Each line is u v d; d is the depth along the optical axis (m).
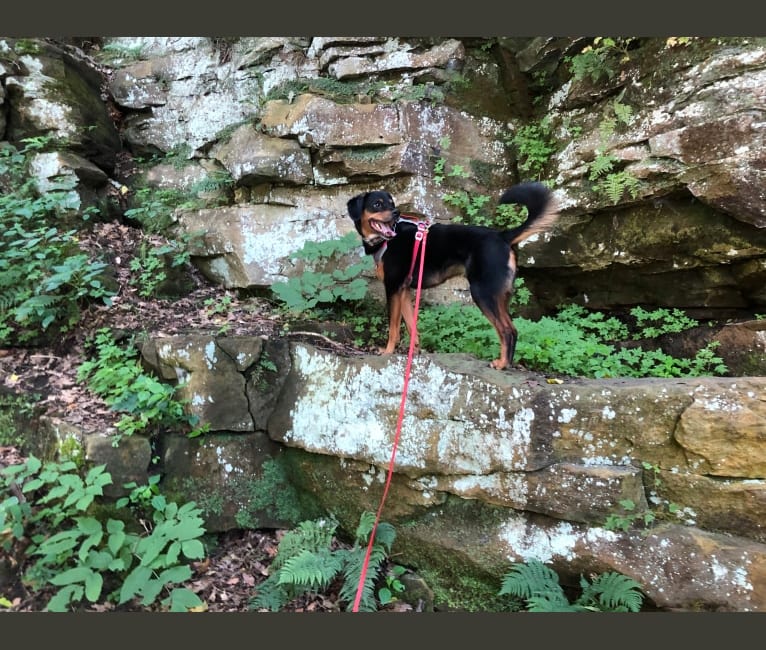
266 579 2.93
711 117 3.71
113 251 4.49
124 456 2.96
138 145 5.64
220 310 4.27
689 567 2.52
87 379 3.42
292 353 3.60
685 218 3.90
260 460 3.46
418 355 3.26
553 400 2.85
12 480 2.70
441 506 3.07
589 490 2.72
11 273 3.67
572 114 4.81
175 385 3.38
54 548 2.48
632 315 4.50
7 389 3.25
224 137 5.32
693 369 3.80
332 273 4.39
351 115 4.73
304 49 5.31
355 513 3.27
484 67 5.24
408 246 3.63
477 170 5.08
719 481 2.62
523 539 2.86
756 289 3.83
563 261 4.61
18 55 4.83
